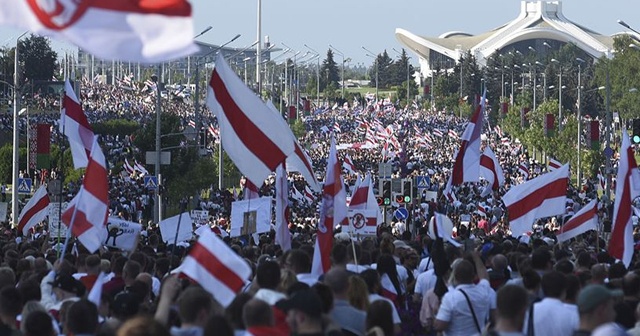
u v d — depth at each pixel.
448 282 36.97
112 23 24.78
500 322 27.20
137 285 34.00
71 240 61.09
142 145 166.12
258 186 42.59
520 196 56.47
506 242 52.66
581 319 26.73
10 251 48.53
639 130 112.94
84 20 24.86
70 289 34.12
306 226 77.06
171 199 161.00
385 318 28.89
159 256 47.59
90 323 27.16
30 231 82.88
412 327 39.12
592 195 151.75
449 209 119.62
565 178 56.25
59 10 24.94
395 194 112.38
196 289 26.06
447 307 34.03
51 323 26.86
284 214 45.66
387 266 39.47
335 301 30.70
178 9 24.72
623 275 38.97
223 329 22.83
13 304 29.92
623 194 42.59
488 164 95.12
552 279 30.38
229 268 27.36
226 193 157.75
